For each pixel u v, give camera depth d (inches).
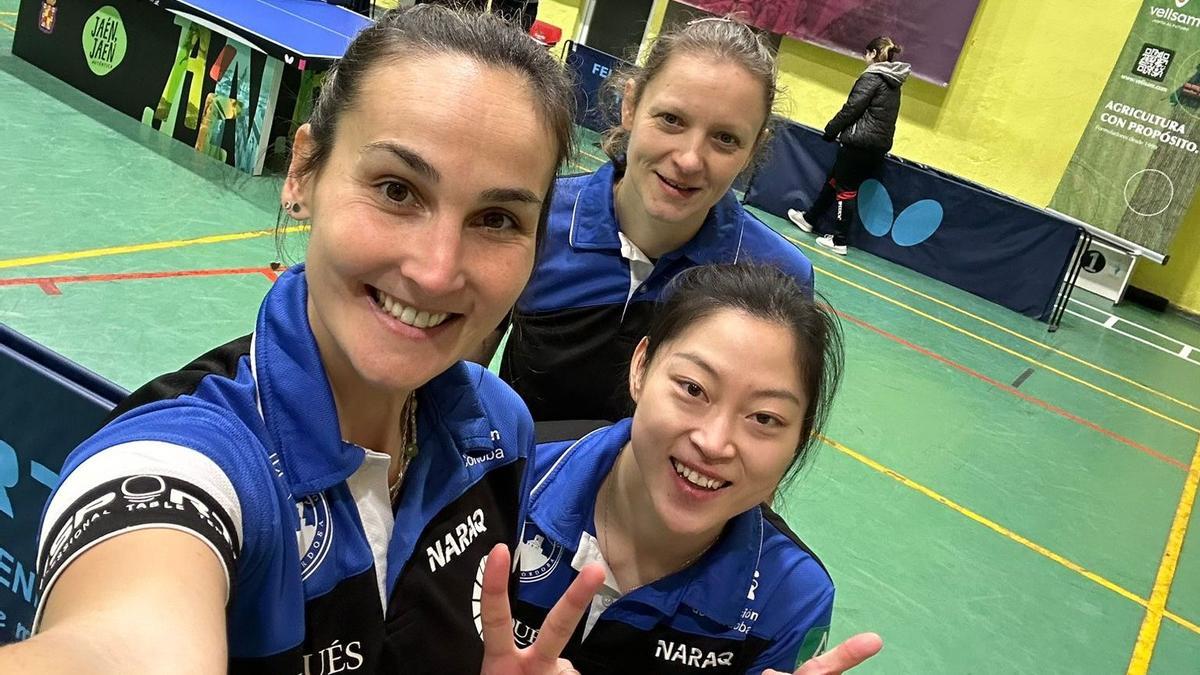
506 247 35.2
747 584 56.4
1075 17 331.6
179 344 142.3
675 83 70.7
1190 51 313.6
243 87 218.1
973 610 132.3
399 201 33.6
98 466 30.5
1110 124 332.2
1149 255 333.1
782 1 377.4
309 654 36.2
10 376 67.1
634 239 78.2
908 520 153.7
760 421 51.8
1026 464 188.2
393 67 33.4
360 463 37.7
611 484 57.4
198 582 27.7
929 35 353.1
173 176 208.7
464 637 43.1
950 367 235.0
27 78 243.3
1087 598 143.0
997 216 296.7
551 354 79.2
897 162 309.7
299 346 36.2
